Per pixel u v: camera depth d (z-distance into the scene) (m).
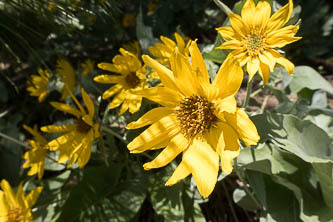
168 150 0.26
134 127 0.26
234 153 0.23
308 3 0.66
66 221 0.32
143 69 0.35
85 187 0.35
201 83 0.24
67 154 0.35
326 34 0.66
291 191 0.31
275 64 0.26
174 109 0.27
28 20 0.42
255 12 0.27
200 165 0.25
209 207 0.41
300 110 0.39
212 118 0.26
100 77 0.36
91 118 0.32
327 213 0.29
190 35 0.65
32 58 0.54
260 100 0.54
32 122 0.61
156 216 0.37
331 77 0.63
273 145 0.32
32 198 0.34
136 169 0.38
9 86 0.63
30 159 0.39
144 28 0.42
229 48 0.27
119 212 0.33
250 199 0.35
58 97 0.62
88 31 0.60
